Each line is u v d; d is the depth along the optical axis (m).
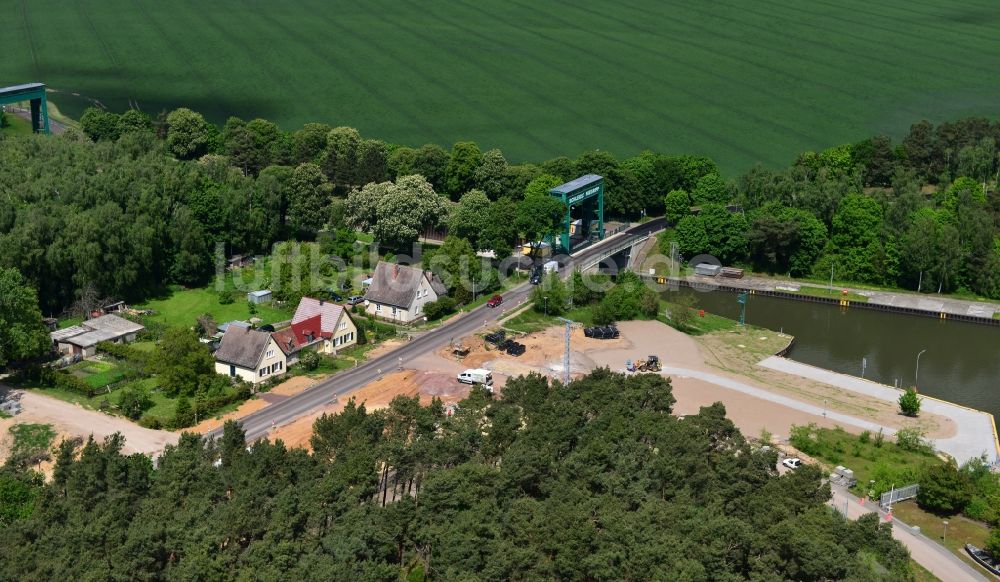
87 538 140.88
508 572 139.75
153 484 159.00
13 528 144.50
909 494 181.62
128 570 137.25
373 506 151.25
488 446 170.12
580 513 146.50
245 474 157.50
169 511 148.12
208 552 140.12
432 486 151.88
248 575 136.00
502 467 160.62
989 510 171.75
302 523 147.50
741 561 145.12
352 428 172.75
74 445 186.38
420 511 151.00
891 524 159.75
